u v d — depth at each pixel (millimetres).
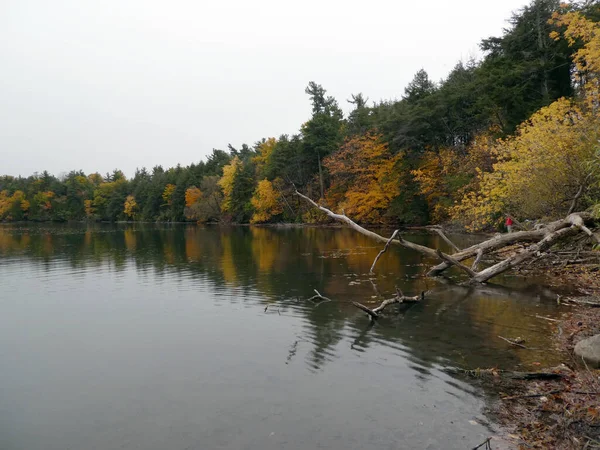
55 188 103938
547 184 14555
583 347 6312
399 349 7043
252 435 4516
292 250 23312
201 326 8898
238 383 5898
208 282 14031
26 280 15359
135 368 6652
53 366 6859
